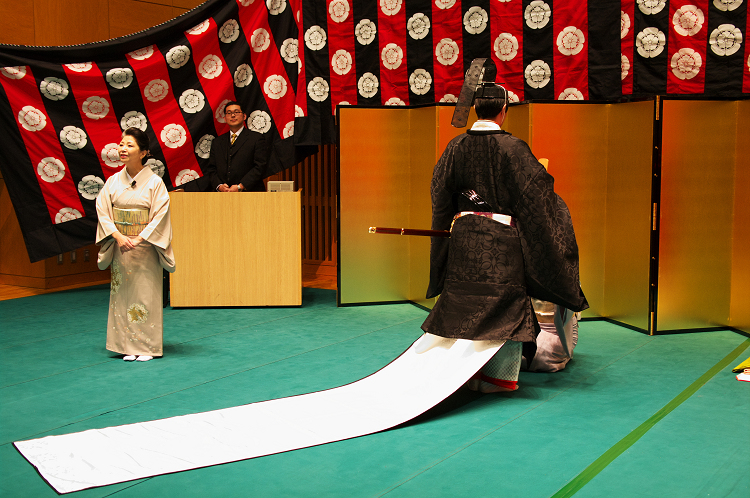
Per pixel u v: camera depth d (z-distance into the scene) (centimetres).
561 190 426
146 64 517
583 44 444
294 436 246
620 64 437
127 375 328
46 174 512
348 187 490
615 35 436
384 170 497
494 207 289
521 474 214
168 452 231
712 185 403
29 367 343
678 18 421
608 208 433
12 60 495
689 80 424
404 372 303
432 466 221
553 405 284
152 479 211
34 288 581
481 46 469
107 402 287
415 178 492
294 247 494
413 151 493
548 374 331
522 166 279
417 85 491
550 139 420
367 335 410
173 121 523
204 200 487
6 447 237
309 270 643
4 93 496
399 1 487
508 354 296
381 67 497
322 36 501
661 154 391
